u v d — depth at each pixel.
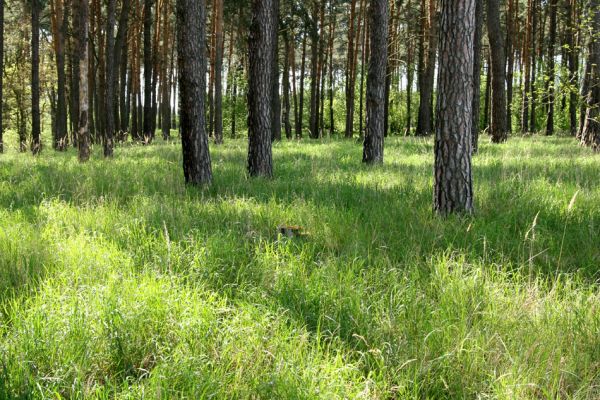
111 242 4.57
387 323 3.04
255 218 5.55
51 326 2.81
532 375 2.54
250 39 8.90
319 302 3.34
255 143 9.09
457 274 3.72
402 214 5.61
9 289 3.48
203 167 8.19
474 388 2.49
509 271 4.02
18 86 33.09
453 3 5.54
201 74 8.14
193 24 7.96
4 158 15.93
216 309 3.10
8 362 2.48
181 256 4.16
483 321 3.06
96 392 2.31
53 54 32.34
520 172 8.28
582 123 17.67
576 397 2.38
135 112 28.70
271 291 3.60
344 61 43.28
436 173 5.80
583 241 4.62
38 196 7.17
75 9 22.91
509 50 30.25
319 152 14.63
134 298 3.19
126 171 9.83
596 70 13.94
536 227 5.11
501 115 17.97
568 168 9.09
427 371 2.58
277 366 2.54
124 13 20.06
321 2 28.80
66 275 3.65
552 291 3.39
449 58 5.57
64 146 21.16
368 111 11.09
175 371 2.47
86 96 13.23
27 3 23.52
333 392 2.36
